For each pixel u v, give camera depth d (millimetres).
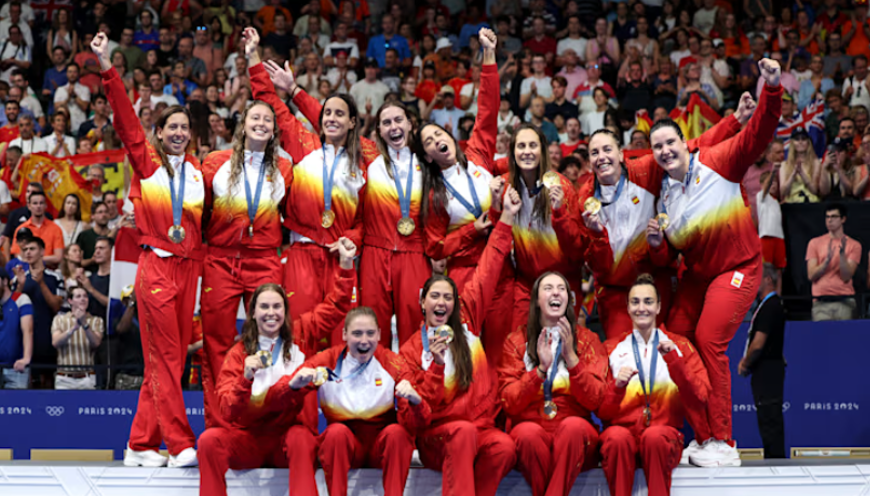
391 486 4770
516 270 5578
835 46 11086
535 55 10930
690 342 5289
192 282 5262
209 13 11688
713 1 11586
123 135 5125
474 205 5496
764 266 8164
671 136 5156
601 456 4980
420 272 5461
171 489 5031
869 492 5020
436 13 12227
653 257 5328
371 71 10797
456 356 5035
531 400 5055
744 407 7094
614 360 5215
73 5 11867
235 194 5242
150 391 5211
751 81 10859
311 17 11742
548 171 5309
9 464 5242
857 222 7859
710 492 4992
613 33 11414
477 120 5848
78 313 7777
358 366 5031
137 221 5242
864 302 7723
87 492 5082
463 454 4766
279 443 5000
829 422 7070
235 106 10617
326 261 5383
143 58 11398
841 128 9805
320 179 5375
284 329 5035
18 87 10906
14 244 8188
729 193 5180
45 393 7227
